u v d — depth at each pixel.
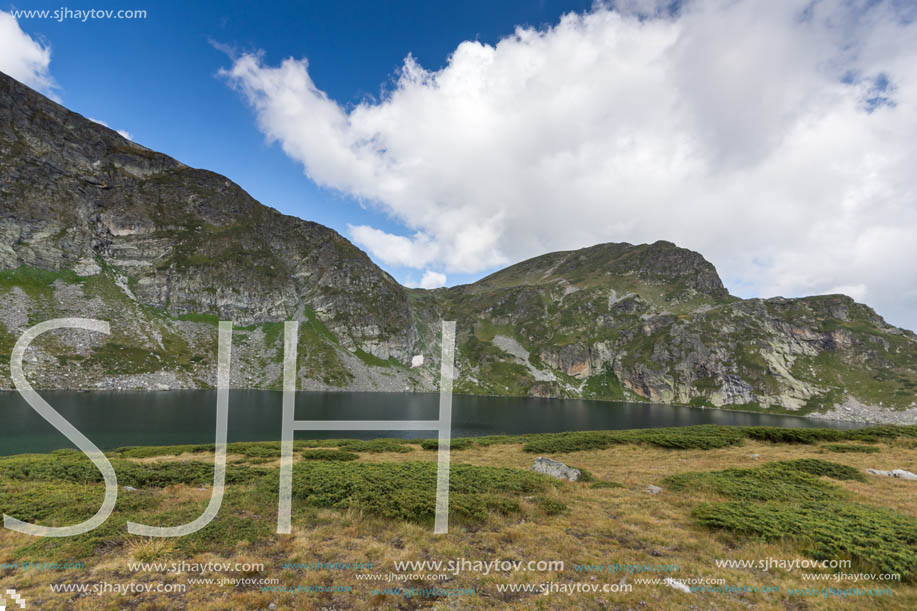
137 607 8.76
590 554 12.41
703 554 12.52
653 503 18.03
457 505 15.79
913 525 13.56
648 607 9.46
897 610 9.23
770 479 22.62
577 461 30.84
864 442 35.53
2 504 14.27
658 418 130.62
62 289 153.38
